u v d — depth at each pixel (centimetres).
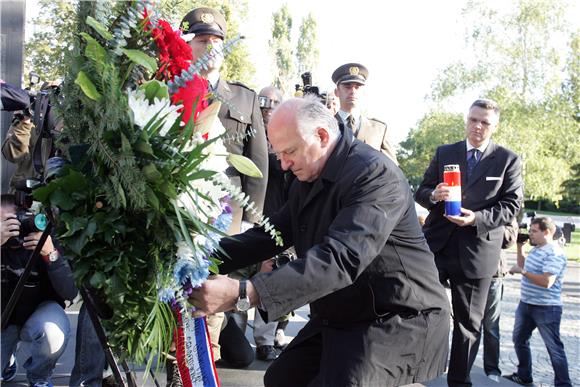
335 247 225
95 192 191
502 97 2350
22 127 401
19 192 319
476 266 429
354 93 519
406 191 251
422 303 258
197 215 199
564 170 2381
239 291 213
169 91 204
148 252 195
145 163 186
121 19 194
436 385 466
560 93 2380
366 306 255
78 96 193
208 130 207
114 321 198
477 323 435
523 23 2339
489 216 430
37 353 353
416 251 259
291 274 218
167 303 210
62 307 368
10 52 312
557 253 489
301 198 262
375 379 247
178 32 206
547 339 484
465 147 461
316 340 277
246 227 408
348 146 252
